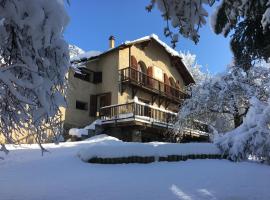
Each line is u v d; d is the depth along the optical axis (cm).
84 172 737
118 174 721
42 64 349
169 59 2492
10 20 316
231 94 1756
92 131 1645
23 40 331
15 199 480
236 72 1780
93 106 1975
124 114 1648
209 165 939
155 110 1816
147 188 577
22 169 772
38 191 534
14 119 391
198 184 633
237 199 526
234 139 1091
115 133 1705
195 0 358
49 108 351
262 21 397
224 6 425
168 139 1945
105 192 537
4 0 307
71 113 1827
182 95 2480
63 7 329
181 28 371
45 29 313
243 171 836
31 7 307
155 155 948
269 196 552
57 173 721
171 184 622
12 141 412
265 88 1730
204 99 1820
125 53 2048
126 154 902
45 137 417
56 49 361
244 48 488
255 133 1049
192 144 1079
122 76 1942
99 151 879
